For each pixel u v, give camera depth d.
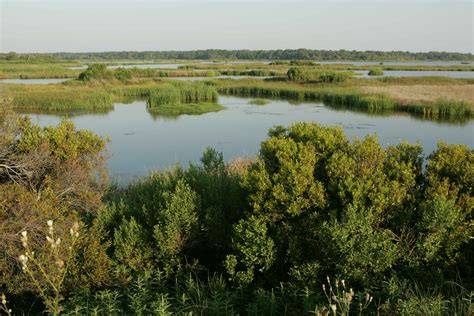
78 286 7.18
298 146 8.39
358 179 7.09
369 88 55.50
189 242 8.21
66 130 9.68
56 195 8.63
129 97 53.53
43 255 6.82
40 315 6.79
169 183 9.95
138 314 5.83
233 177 11.09
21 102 42.00
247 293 6.86
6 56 154.50
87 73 64.31
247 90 59.72
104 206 9.26
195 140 27.02
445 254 6.52
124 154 23.17
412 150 8.01
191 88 50.12
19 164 8.82
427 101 40.31
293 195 7.19
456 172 7.16
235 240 7.33
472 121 33.62
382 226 6.95
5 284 7.36
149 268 7.78
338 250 6.11
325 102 48.59
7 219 7.16
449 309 5.30
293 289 6.35
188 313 5.68
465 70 111.31
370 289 5.83
